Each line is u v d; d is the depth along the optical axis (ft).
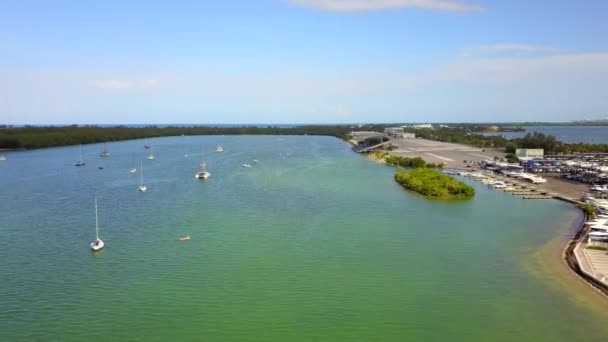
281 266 199.93
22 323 151.53
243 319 153.89
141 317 155.33
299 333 145.28
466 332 146.20
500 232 253.85
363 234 247.70
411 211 303.27
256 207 311.27
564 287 178.70
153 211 299.38
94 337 143.23
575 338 142.61
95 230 254.47
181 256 212.23
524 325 150.30
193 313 157.99
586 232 246.06
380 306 163.32
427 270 196.03
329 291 175.11
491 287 179.11
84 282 183.32
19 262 205.36
